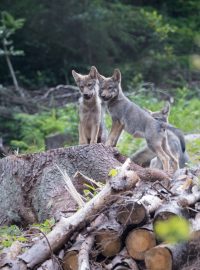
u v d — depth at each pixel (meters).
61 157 11.91
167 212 9.25
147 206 9.49
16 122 24.12
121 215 9.47
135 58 31.12
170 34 32.28
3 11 29.19
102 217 9.70
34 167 12.02
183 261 9.15
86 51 30.47
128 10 32.28
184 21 34.16
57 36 30.44
